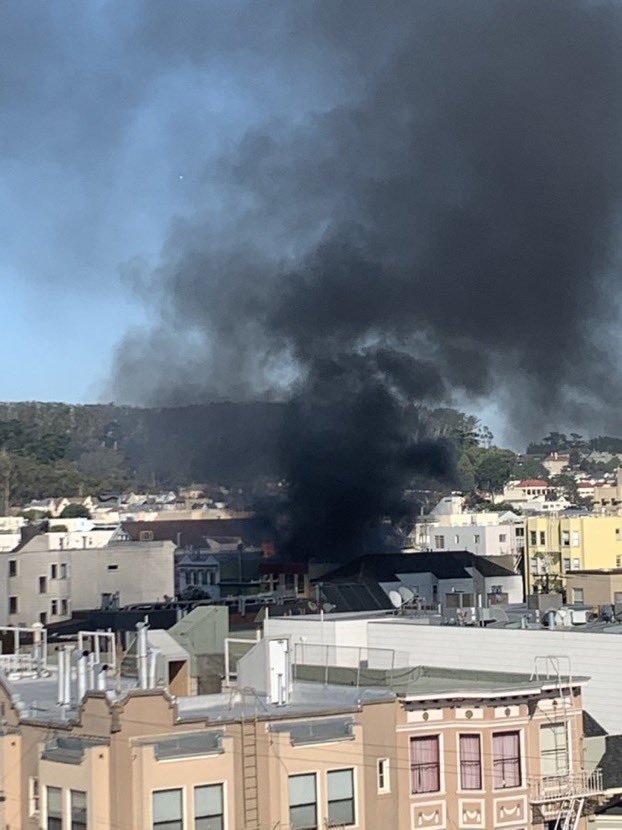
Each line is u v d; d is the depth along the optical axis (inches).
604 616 1795.0
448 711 1280.8
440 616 1887.3
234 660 1464.1
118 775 1123.9
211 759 1152.8
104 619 3772.1
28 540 4970.5
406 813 1248.8
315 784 1201.4
